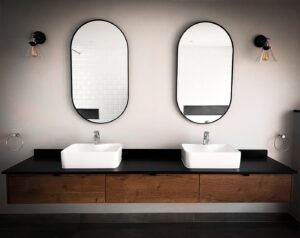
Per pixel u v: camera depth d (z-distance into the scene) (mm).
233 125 2047
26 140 2020
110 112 2000
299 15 1982
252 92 2023
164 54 1979
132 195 1601
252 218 2158
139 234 1970
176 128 2039
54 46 1955
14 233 1991
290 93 2031
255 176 1595
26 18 1935
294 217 2117
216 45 1971
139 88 2002
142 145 2049
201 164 1646
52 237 1937
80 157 1620
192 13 1957
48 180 1569
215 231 2018
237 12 1967
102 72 1971
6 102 1986
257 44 1961
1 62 1960
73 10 1938
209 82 1995
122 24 1954
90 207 2141
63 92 1989
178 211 2150
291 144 2084
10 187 1566
